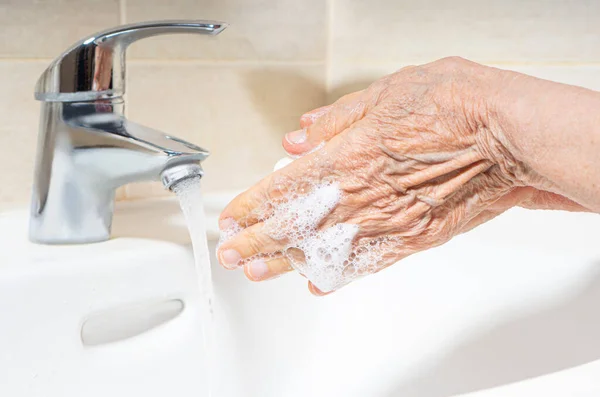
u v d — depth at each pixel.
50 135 0.52
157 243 0.55
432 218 0.44
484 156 0.42
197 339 0.55
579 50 0.71
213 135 0.66
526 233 0.61
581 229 0.62
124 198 0.64
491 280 0.57
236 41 0.65
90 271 0.51
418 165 0.43
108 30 0.50
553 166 0.40
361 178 0.43
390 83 0.44
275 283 0.57
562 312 0.56
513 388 0.37
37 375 0.50
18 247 0.53
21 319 0.50
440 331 0.57
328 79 0.69
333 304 0.59
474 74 0.42
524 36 0.70
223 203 0.65
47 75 0.50
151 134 0.51
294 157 0.47
